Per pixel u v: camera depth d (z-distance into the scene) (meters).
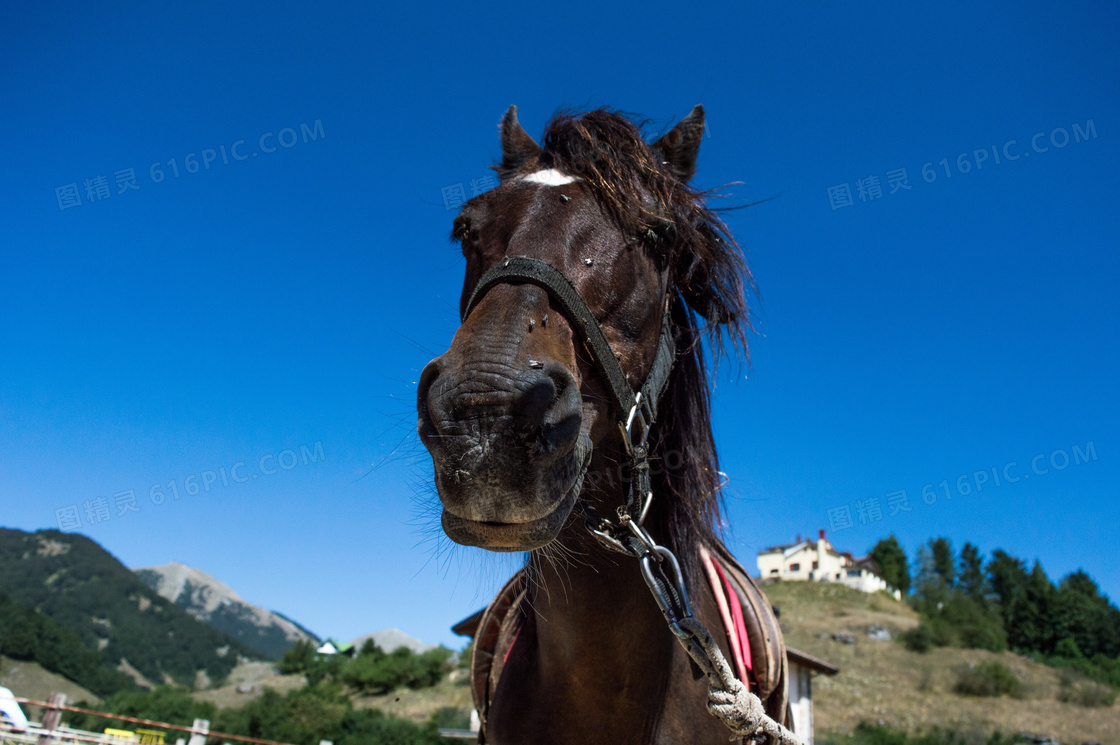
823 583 79.56
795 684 12.93
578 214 1.75
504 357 1.31
